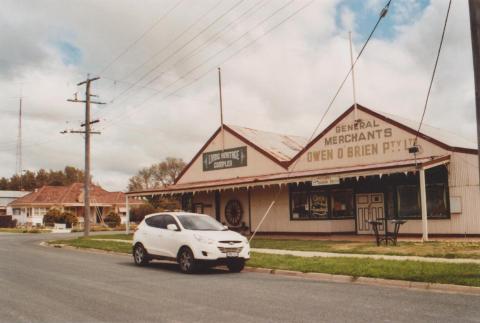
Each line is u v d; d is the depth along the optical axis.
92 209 66.06
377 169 20.84
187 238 14.36
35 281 12.10
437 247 17.22
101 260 18.17
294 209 27.61
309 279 12.75
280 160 28.58
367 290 10.70
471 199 20.91
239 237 14.58
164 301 9.38
